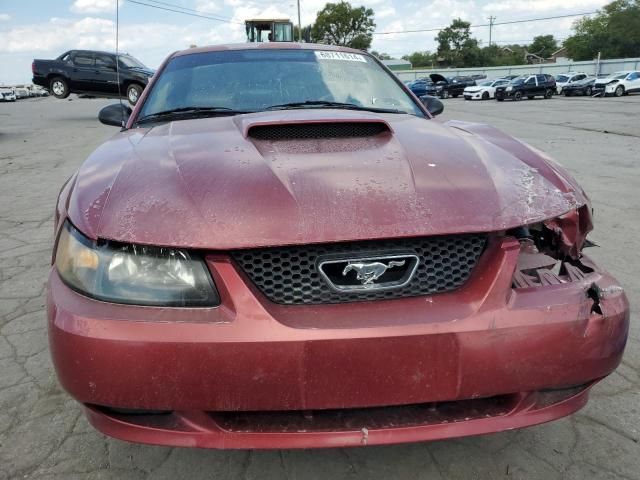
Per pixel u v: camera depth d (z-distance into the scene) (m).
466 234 1.52
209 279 1.43
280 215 1.46
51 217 5.20
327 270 1.45
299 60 2.96
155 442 1.45
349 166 1.69
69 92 16.81
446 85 41.47
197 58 2.99
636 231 4.62
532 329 1.45
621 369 2.45
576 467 1.85
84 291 1.46
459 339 1.41
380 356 1.39
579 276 1.63
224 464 1.87
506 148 2.03
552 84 34.16
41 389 2.32
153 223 1.46
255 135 1.97
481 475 1.81
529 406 1.53
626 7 67.56
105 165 1.84
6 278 3.61
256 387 1.39
